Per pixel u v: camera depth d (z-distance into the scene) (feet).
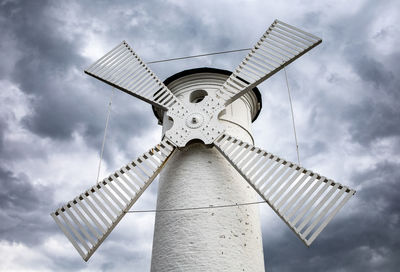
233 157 28.71
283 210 25.32
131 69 36.06
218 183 29.76
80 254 26.20
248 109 36.70
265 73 32.14
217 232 27.45
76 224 27.66
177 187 30.12
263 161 28.07
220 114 32.32
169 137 30.96
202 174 30.09
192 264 26.35
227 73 36.32
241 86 32.89
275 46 33.47
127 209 27.84
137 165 29.66
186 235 27.61
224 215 28.35
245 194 30.35
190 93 35.50
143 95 34.22
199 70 36.11
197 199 29.01
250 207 30.19
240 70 33.73
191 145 31.73
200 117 31.42
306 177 26.27
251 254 27.73
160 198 30.91
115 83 34.50
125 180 29.07
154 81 35.27
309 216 24.56
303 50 31.37
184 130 31.12
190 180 29.96
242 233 28.19
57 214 28.27
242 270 26.58
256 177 27.35
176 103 33.04
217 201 28.91
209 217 28.12
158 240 28.78
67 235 27.20
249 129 34.99
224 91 32.89
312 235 23.59
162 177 32.24
